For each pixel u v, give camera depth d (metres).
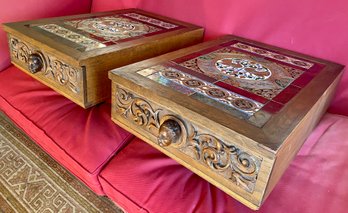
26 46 0.80
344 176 0.61
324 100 0.67
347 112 0.84
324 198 0.57
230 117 0.50
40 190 0.91
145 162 0.69
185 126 0.54
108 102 0.88
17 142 1.10
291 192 0.59
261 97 0.58
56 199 0.88
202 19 1.03
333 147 0.67
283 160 0.50
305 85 0.65
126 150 0.74
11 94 0.95
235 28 0.97
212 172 0.53
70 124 0.81
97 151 0.74
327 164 0.64
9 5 1.02
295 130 0.49
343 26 0.79
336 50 0.81
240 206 0.58
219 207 0.58
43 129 0.83
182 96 0.55
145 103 0.59
